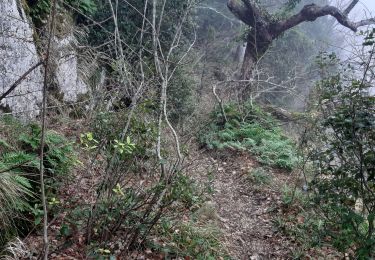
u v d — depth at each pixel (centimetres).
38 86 605
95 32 955
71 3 852
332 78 420
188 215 516
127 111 434
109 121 429
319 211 517
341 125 385
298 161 756
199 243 470
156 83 565
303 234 532
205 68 1517
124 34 1000
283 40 2092
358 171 381
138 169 442
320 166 439
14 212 388
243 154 870
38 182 410
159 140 444
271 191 695
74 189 430
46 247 279
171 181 407
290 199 638
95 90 718
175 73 932
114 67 587
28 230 397
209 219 559
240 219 597
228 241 523
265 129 1006
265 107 1204
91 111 616
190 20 1113
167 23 1045
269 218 605
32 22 648
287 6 1380
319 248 503
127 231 404
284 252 514
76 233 376
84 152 510
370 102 375
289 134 1061
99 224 389
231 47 2009
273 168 818
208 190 472
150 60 842
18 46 554
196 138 855
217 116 986
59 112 643
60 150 447
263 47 1398
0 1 528
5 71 527
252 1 1339
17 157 407
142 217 408
